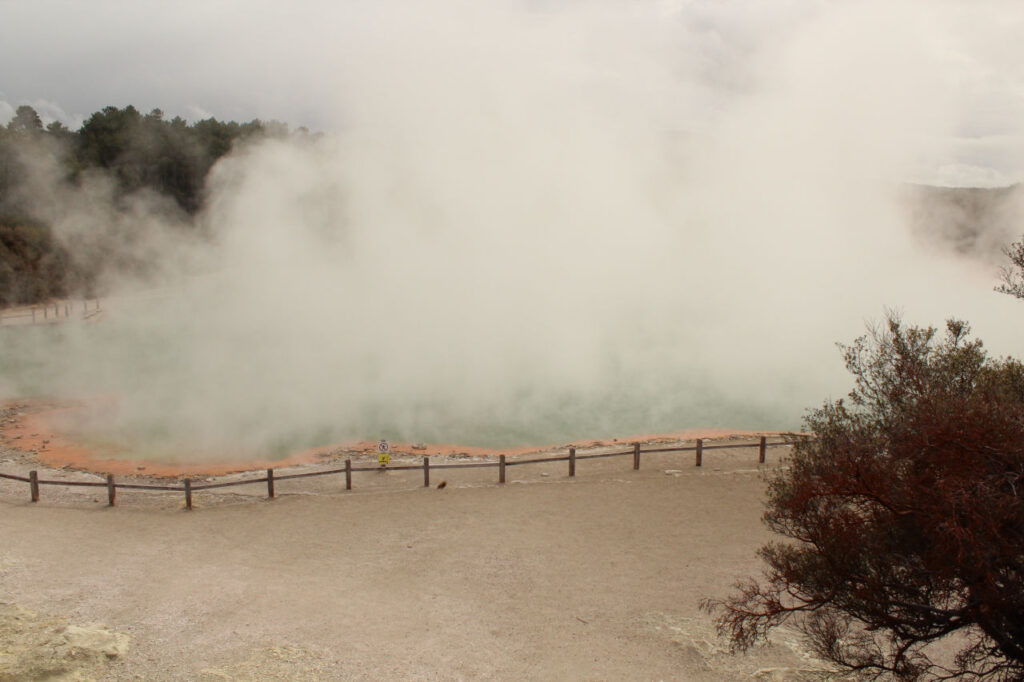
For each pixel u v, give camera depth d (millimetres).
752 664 6551
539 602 7809
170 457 14523
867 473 5082
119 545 9312
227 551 9180
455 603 7762
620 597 7926
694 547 9312
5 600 7414
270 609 7500
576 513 10617
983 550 4590
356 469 12062
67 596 7629
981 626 4891
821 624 6449
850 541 5277
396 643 6840
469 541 9547
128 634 6805
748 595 6406
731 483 12000
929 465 5055
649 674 6383
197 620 7184
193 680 6000
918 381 5797
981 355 6289
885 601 5145
